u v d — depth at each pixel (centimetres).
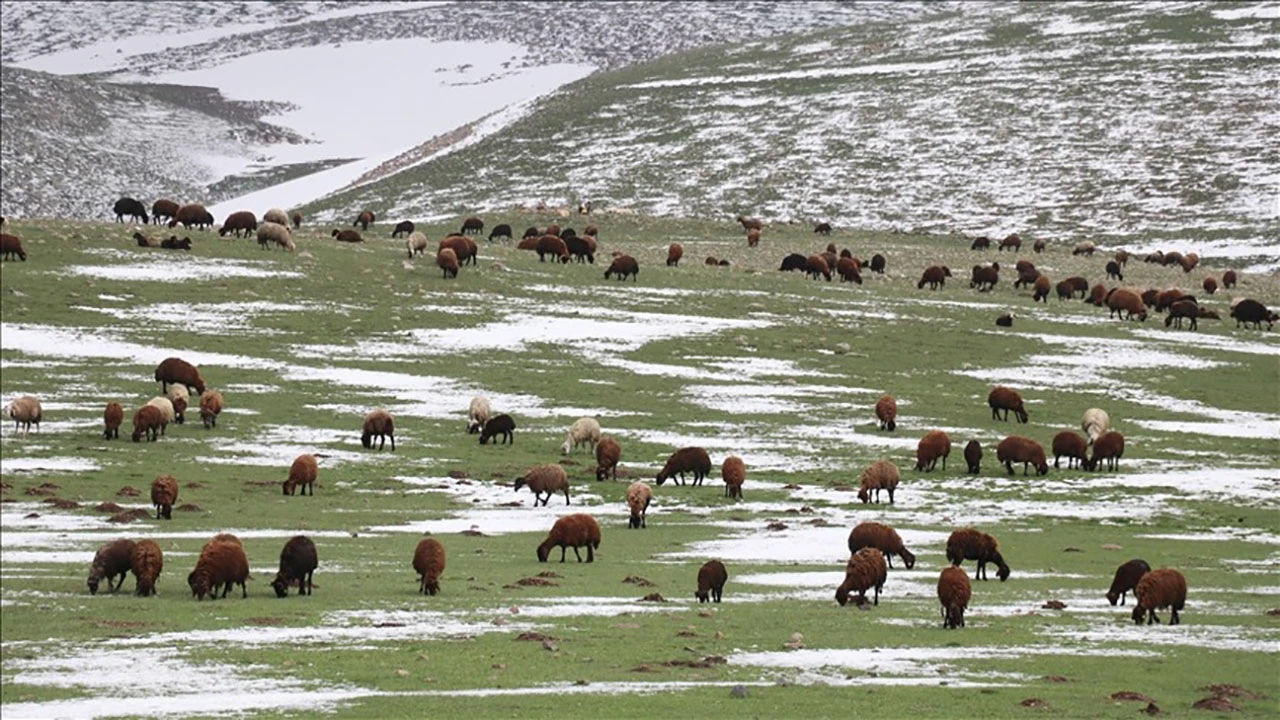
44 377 7500
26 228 10812
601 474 5684
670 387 7838
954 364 8712
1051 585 3656
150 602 3262
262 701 2336
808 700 2345
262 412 6969
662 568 3894
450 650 2750
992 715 2258
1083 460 6056
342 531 4575
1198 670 2612
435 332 9006
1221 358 9119
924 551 4234
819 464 6091
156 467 5756
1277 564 4103
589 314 9688
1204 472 6003
